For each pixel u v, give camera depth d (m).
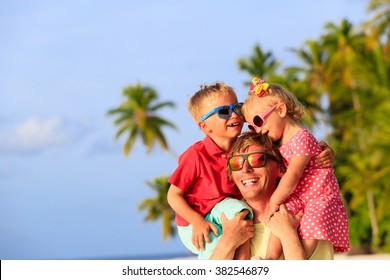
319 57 49.38
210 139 3.85
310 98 44.91
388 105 37.19
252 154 3.48
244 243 3.58
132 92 53.69
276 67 54.94
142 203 54.97
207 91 3.85
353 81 46.75
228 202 3.61
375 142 37.81
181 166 3.78
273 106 3.60
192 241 3.71
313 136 3.58
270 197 3.58
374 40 44.91
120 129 54.59
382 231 42.00
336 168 43.22
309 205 3.54
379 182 38.44
